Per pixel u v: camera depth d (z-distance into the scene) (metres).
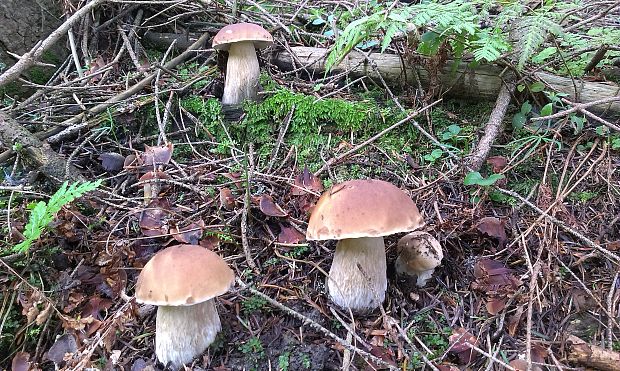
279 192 0.51
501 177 0.46
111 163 0.55
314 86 0.67
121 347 0.38
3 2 0.66
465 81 0.60
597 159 0.51
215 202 0.50
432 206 0.49
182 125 0.62
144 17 0.78
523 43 0.50
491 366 0.35
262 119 0.61
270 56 0.71
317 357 0.35
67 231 0.44
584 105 0.45
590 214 0.48
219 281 0.34
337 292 0.39
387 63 0.65
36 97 0.59
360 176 0.54
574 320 0.39
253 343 0.37
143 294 0.33
